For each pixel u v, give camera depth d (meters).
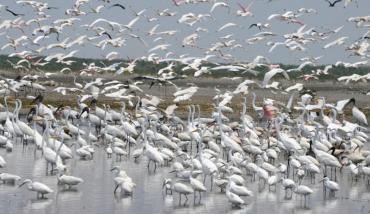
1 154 39.81
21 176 33.62
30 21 47.91
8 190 30.77
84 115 51.41
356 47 47.91
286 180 30.89
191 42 48.25
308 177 36.22
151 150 35.31
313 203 30.38
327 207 29.75
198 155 35.00
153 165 38.09
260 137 44.41
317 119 56.44
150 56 50.88
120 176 31.45
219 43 47.62
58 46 47.72
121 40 49.00
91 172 35.50
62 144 35.03
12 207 28.03
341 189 33.41
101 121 48.94
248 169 34.44
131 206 28.80
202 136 38.06
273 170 33.78
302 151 36.25
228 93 48.81
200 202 29.81
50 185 31.94
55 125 46.50
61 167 32.16
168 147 41.19
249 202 30.16
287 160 40.16
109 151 40.28
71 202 29.12
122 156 40.81
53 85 84.88
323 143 39.50
